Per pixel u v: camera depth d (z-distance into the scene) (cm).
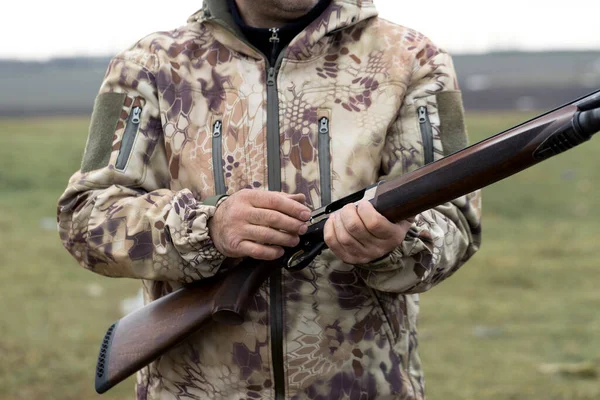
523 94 2364
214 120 181
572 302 581
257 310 174
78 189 180
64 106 2284
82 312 550
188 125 181
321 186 174
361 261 161
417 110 178
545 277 650
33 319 527
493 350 478
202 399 180
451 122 178
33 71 3638
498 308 565
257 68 181
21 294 589
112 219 177
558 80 2786
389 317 178
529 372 439
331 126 177
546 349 480
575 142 140
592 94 140
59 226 185
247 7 182
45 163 1144
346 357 175
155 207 175
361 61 180
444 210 176
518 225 863
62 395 403
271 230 162
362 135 176
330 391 175
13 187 1030
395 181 159
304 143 176
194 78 183
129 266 175
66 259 705
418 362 190
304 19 180
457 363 455
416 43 182
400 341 181
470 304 577
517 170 147
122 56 188
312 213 168
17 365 438
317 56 180
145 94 184
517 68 3356
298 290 174
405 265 169
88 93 2759
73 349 468
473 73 3222
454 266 179
